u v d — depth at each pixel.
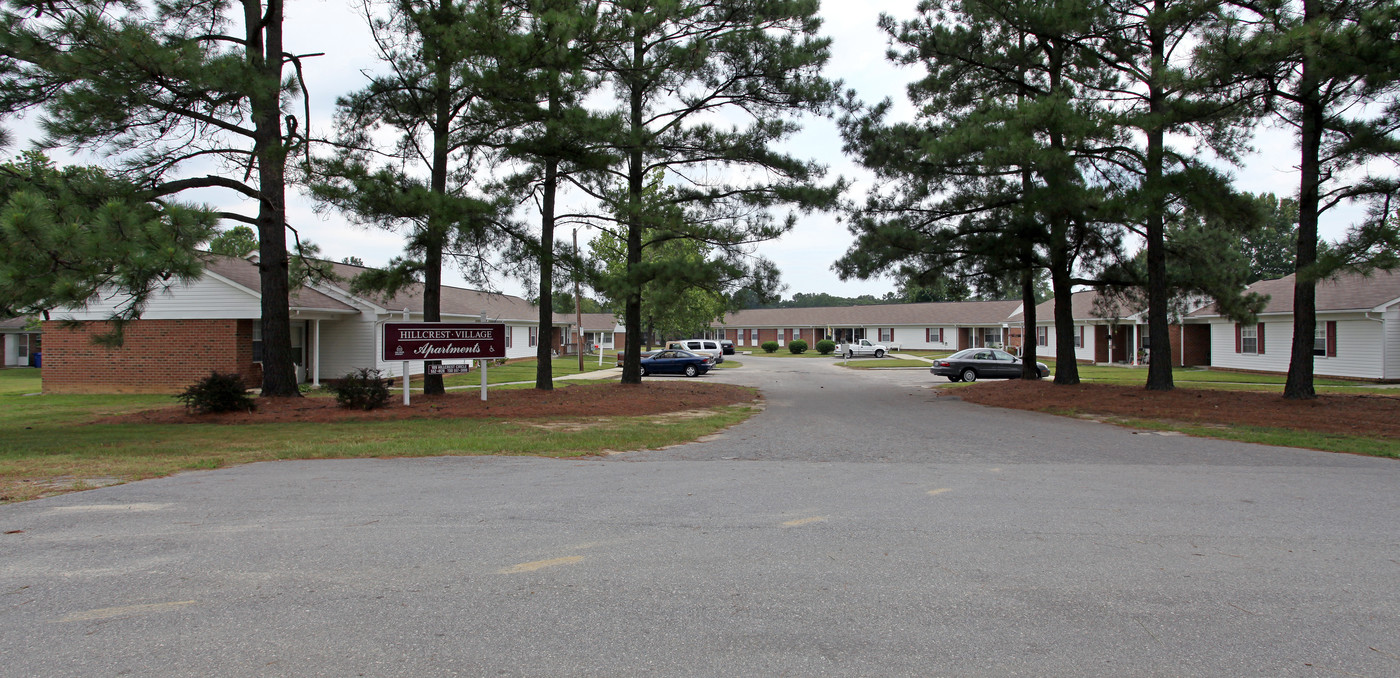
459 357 16.03
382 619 3.86
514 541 5.38
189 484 7.50
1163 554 5.13
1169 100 15.98
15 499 6.68
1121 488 7.51
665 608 4.06
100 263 9.34
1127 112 15.54
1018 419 15.02
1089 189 15.83
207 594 4.22
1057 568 4.81
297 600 4.13
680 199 20.52
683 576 4.61
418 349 15.70
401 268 15.88
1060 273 21.14
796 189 19.50
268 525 5.79
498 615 3.94
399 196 13.74
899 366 41.62
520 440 10.89
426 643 3.57
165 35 14.14
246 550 5.09
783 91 19.94
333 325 25.81
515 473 8.30
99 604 4.04
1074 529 5.80
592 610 4.03
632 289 17.25
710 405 18.00
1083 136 15.23
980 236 21.89
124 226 9.33
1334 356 26.44
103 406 17.70
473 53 14.34
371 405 14.87
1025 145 15.15
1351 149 14.41
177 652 3.44
